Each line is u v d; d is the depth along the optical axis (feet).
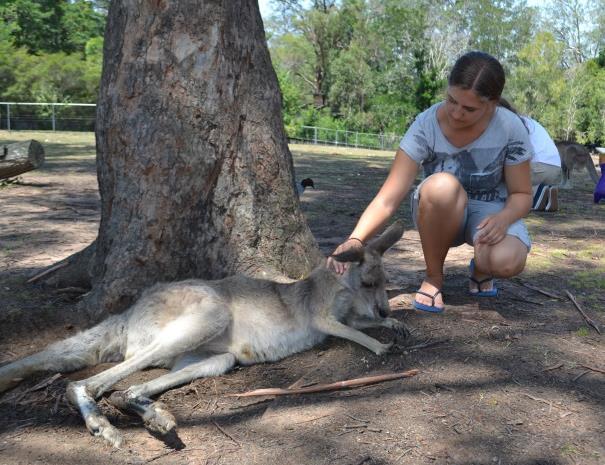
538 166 23.15
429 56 150.30
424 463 7.98
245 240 13.87
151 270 13.21
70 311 13.00
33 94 100.83
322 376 10.74
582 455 8.15
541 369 10.69
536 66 136.56
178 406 9.79
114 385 10.42
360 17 152.05
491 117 12.09
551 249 20.99
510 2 159.53
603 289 15.87
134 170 13.14
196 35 13.03
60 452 8.39
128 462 8.14
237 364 11.59
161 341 10.61
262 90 14.03
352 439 8.54
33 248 19.31
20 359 10.93
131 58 13.05
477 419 9.02
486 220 12.01
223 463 8.09
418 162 12.53
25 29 126.00
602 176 34.37
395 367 10.84
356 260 11.46
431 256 12.91
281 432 8.83
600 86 129.29
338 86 148.36
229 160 13.60
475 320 12.87
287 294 12.18
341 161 64.75
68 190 33.35
